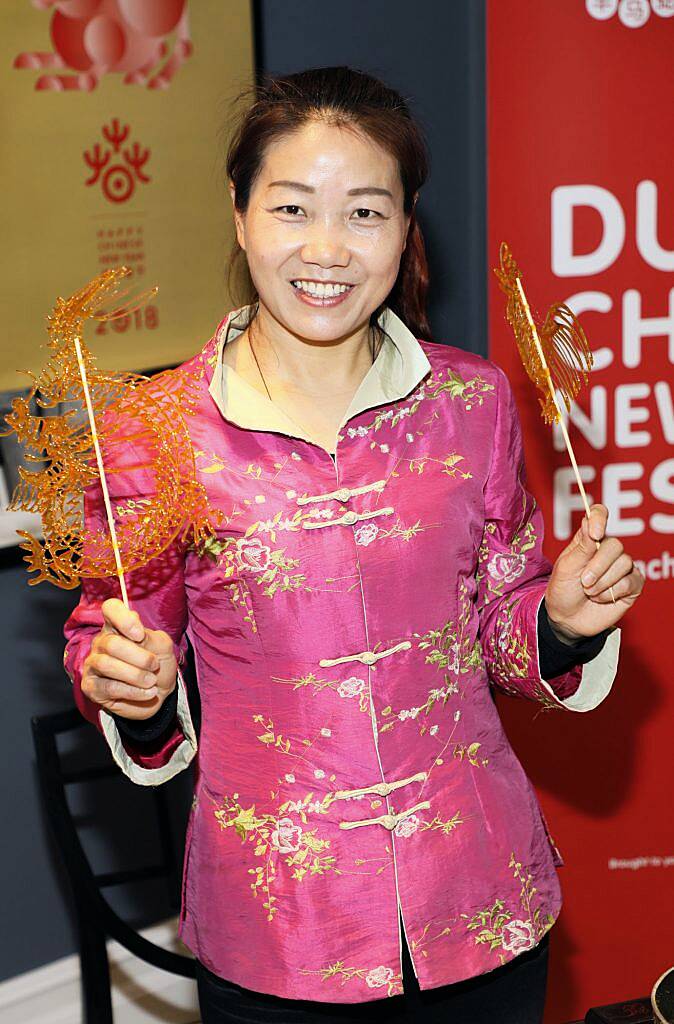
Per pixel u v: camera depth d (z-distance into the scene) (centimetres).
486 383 138
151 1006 248
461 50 250
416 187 128
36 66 207
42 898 238
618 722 245
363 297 124
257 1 230
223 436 129
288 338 132
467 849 131
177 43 221
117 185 219
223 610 129
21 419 114
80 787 237
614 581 122
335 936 127
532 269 235
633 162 231
